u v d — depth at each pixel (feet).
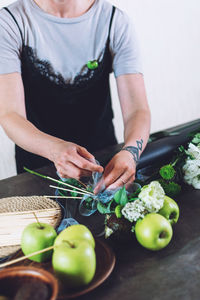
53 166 4.37
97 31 4.27
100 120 5.00
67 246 2.30
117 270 2.52
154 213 2.69
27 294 1.85
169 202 2.87
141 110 4.13
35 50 4.16
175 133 4.58
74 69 4.33
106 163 4.00
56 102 4.50
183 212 3.23
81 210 3.30
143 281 2.39
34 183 3.96
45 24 4.06
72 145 3.39
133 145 3.71
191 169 3.59
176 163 3.70
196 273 2.43
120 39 4.31
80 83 4.44
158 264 2.55
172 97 10.03
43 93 4.42
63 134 4.79
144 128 3.94
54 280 1.95
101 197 3.16
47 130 4.72
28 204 3.41
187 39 9.77
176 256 2.62
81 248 2.26
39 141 3.53
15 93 3.85
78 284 2.24
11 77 3.87
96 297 2.28
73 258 2.20
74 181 3.50
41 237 2.53
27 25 4.02
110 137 5.27
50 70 4.27
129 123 4.05
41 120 4.65
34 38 4.10
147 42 9.20
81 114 4.70
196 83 10.30
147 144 4.32
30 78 4.32
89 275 2.25
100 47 4.33
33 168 4.97
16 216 3.23
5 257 2.74
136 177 3.79
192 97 10.34
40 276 2.00
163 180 3.43
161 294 2.27
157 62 9.51
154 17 9.06
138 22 8.90
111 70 4.68
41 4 4.03
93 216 3.26
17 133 3.64
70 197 3.31
